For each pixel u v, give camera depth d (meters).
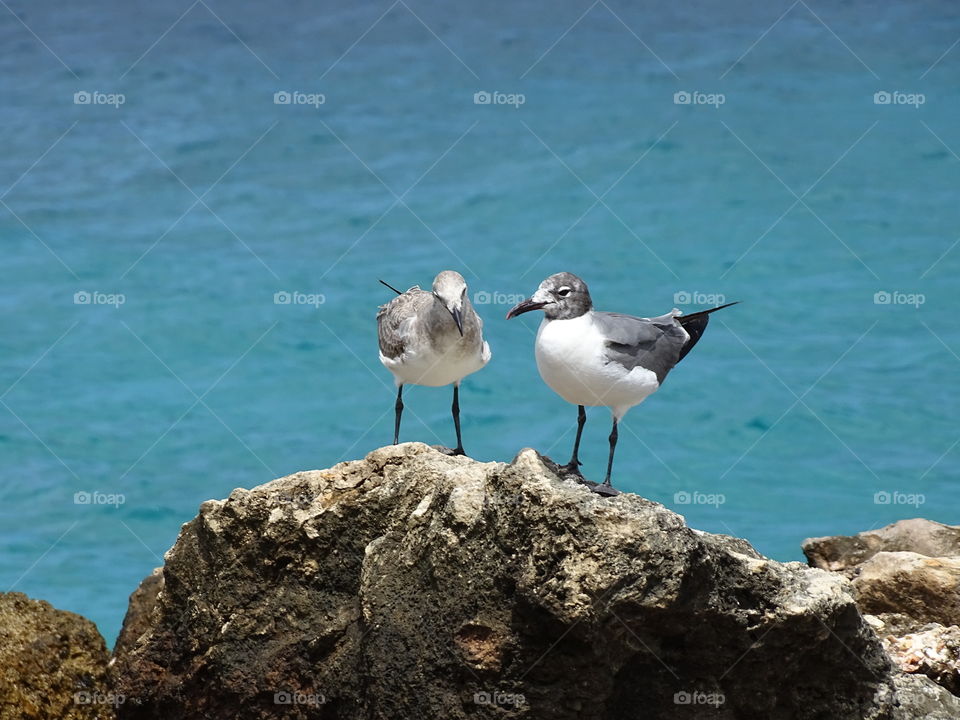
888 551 14.34
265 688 11.47
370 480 11.66
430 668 10.70
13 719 11.85
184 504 21.47
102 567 19.44
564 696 10.39
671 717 10.69
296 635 11.51
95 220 32.72
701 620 10.35
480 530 10.66
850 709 10.92
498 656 10.45
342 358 26.64
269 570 11.62
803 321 27.45
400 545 11.19
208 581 11.73
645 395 11.80
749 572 10.39
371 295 28.77
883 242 30.77
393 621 10.87
